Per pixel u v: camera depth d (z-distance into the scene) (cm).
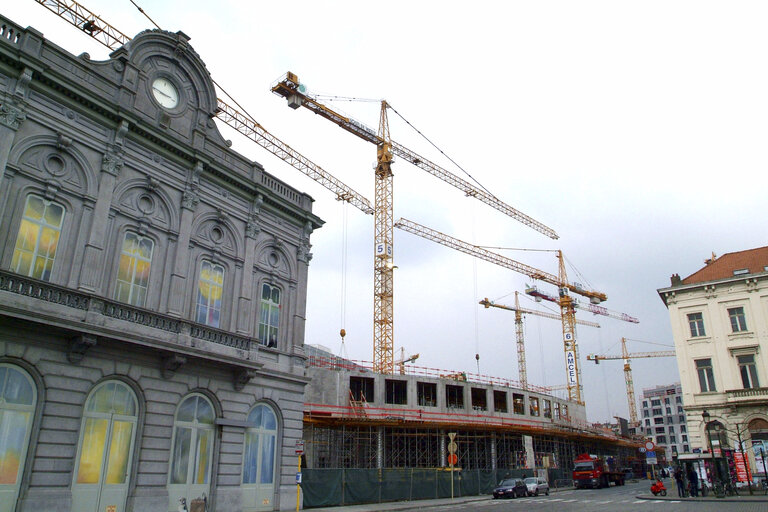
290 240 2930
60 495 1745
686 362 4253
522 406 6406
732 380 4031
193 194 2422
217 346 2353
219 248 2520
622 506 2852
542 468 5472
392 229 8069
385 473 3525
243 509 2373
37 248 1862
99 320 1927
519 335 12825
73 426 1823
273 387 2638
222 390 2370
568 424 6856
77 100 2045
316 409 4647
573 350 11681
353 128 7819
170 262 2291
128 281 2123
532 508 2867
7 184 1809
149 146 2283
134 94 2273
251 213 2703
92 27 4250
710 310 4262
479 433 5575
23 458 1698
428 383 5462
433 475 3956
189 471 2192
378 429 4828
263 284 2738
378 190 8269
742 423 3850
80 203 2009
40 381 1767
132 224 2177
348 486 3219
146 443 2033
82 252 1973
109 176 2103
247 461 2456
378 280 7812
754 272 4244
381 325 7562
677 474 3475
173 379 2173
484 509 2862
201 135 2539
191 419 2241
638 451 9506
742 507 2592
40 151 1927
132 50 2305
